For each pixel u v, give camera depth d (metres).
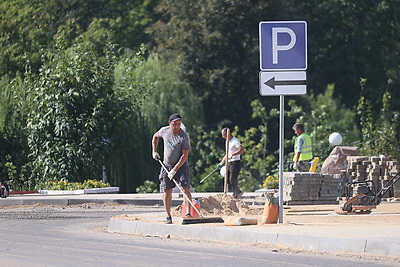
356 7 171.50
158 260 37.78
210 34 153.00
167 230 49.31
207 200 60.47
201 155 127.44
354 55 171.75
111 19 156.75
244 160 127.50
